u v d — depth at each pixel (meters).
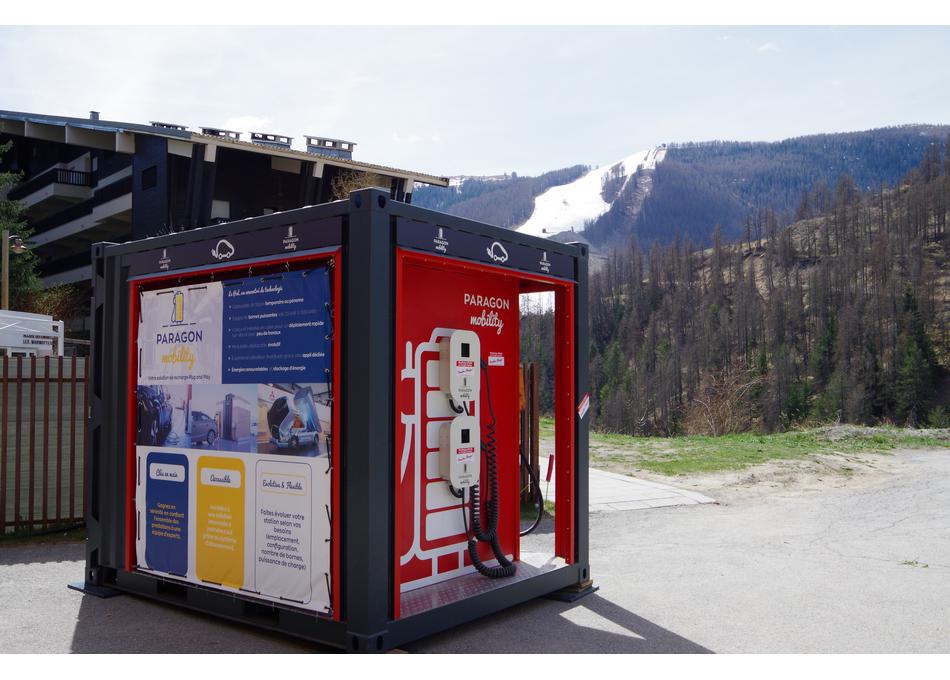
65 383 8.23
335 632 4.59
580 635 5.03
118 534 6.00
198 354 5.53
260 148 25.70
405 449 5.34
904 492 11.54
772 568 6.88
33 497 8.08
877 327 101.81
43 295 29.20
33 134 28.09
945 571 6.74
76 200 31.94
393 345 4.64
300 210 4.87
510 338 6.35
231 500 5.25
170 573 5.62
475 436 5.77
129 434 5.95
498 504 6.14
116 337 6.14
